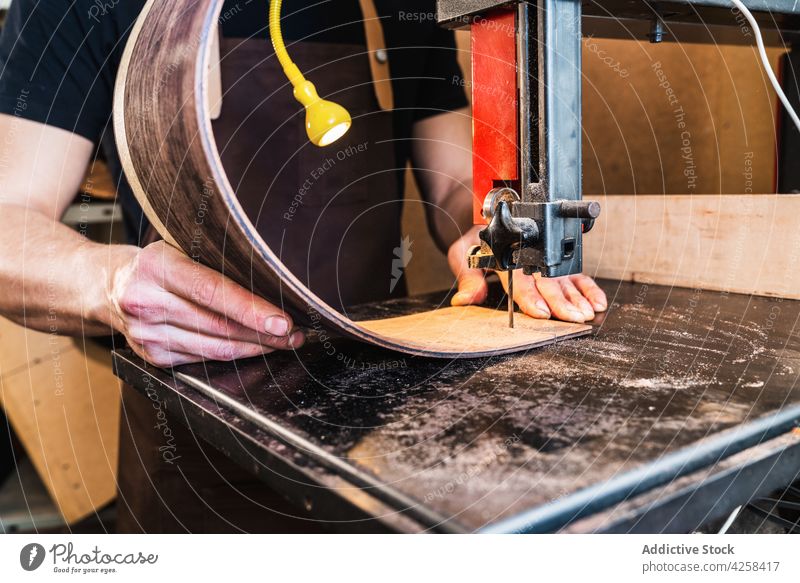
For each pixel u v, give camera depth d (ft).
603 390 1.89
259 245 1.69
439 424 1.66
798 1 2.47
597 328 2.71
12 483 6.15
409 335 2.53
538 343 2.41
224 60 3.80
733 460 1.49
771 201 3.21
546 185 2.05
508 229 2.02
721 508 1.44
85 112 3.55
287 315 2.24
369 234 4.50
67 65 3.43
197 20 1.69
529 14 2.02
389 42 4.35
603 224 4.03
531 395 1.87
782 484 1.58
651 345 2.41
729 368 2.09
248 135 3.92
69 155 3.50
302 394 1.96
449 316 2.93
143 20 2.27
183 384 2.19
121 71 2.25
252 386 2.05
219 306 2.17
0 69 3.35
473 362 2.24
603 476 1.32
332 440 1.58
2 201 3.14
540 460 1.41
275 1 2.11
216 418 1.85
